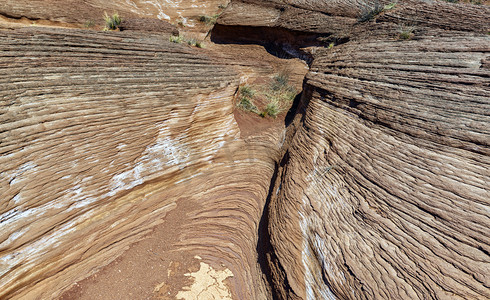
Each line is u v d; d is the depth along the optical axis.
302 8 13.72
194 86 6.27
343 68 6.59
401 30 6.92
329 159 4.59
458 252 2.60
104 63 5.23
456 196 3.01
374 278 2.78
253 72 11.68
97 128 4.47
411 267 2.69
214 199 5.92
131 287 4.23
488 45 4.62
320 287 3.20
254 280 4.50
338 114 5.41
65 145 4.07
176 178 5.78
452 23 6.62
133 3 15.90
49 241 3.85
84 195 4.27
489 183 2.99
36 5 10.77
